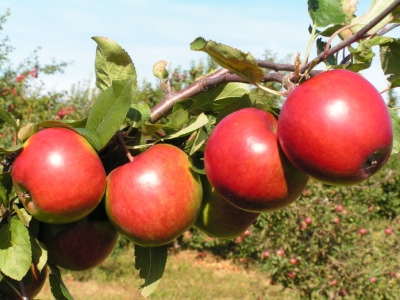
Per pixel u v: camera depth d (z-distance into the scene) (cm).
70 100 434
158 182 45
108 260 373
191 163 47
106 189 46
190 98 49
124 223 46
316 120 38
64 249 48
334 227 232
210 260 388
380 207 358
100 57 51
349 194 249
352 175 38
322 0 51
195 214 47
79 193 43
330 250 231
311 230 231
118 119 44
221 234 51
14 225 43
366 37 46
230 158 42
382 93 44
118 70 52
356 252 229
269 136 42
